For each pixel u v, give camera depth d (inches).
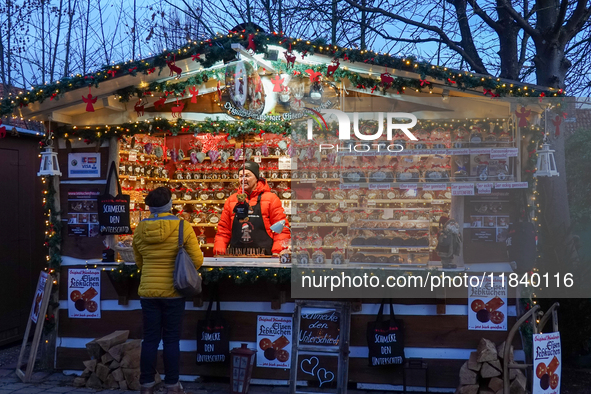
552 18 267.1
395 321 189.6
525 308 187.2
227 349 199.2
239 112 194.1
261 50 184.4
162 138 273.4
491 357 173.0
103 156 220.7
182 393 174.2
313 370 193.6
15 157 260.2
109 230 214.4
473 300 189.9
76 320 215.9
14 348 254.1
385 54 183.3
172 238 172.4
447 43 319.6
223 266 195.3
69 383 204.1
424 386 190.9
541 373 162.2
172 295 171.6
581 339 221.3
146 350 170.7
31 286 267.9
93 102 193.2
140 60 189.3
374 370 193.8
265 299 201.3
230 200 218.2
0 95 442.9
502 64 312.3
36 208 273.0
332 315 191.8
